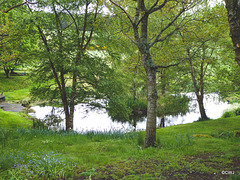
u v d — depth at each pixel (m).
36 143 7.88
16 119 14.57
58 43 11.15
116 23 10.32
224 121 14.34
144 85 24.52
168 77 17.92
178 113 24.55
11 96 29.73
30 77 12.67
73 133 10.49
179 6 8.96
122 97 13.01
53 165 4.38
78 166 4.77
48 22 10.62
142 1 7.61
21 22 9.96
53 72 12.72
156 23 14.22
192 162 5.05
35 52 11.80
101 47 12.45
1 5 10.97
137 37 7.55
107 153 6.48
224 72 14.57
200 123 14.45
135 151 6.48
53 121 13.53
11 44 12.01
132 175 4.19
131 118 22.12
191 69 16.94
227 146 6.82
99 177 4.10
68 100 13.73
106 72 13.08
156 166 4.80
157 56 12.07
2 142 7.54
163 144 7.52
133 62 15.77
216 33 10.45
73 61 11.42
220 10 9.97
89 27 12.27
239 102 25.36
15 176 3.80
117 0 8.87
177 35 11.77
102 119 21.20
